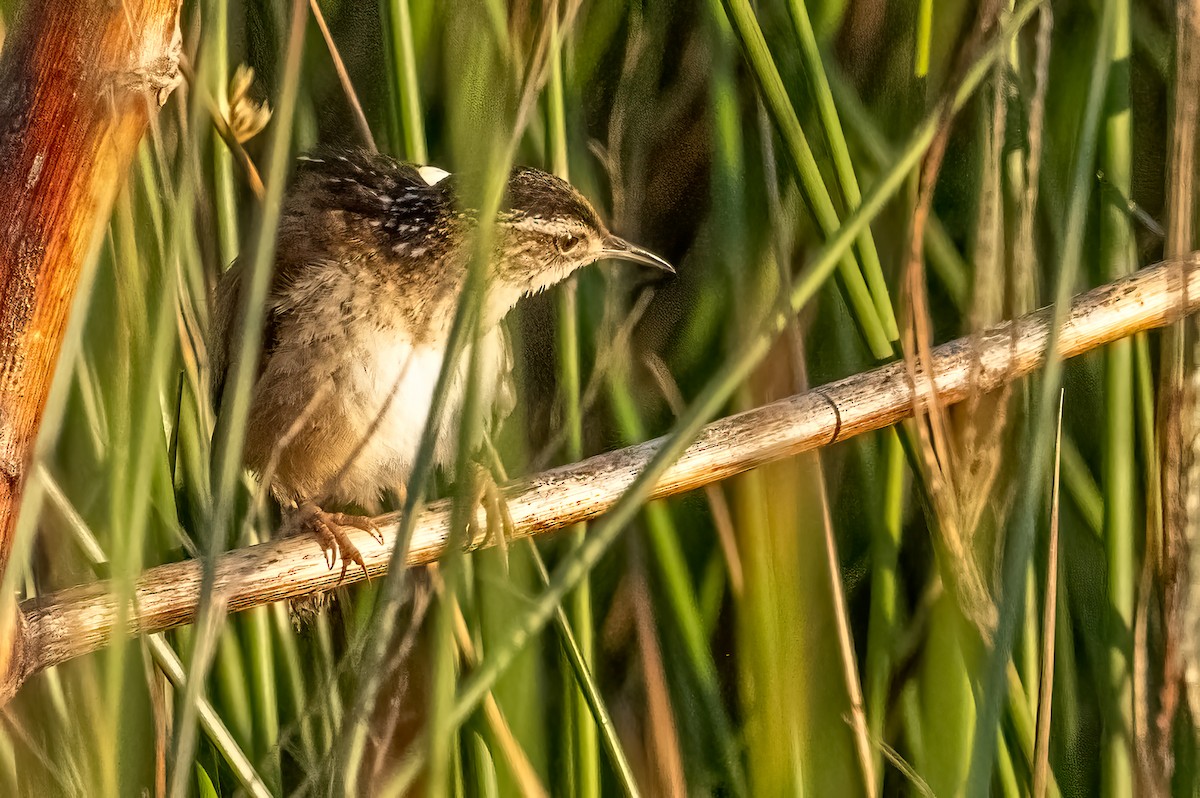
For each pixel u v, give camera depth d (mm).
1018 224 3756
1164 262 3764
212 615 3752
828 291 3791
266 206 3590
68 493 3771
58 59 3416
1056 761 3771
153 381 3715
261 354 3809
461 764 3771
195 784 3770
